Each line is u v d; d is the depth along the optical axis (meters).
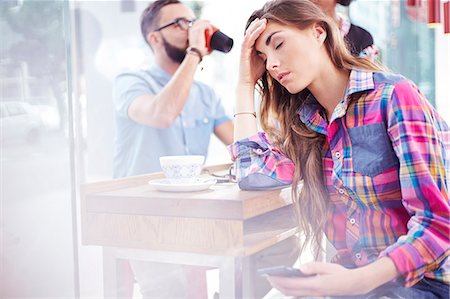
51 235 0.90
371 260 0.77
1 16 0.91
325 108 0.83
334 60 0.81
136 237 0.74
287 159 0.84
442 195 0.69
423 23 1.05
